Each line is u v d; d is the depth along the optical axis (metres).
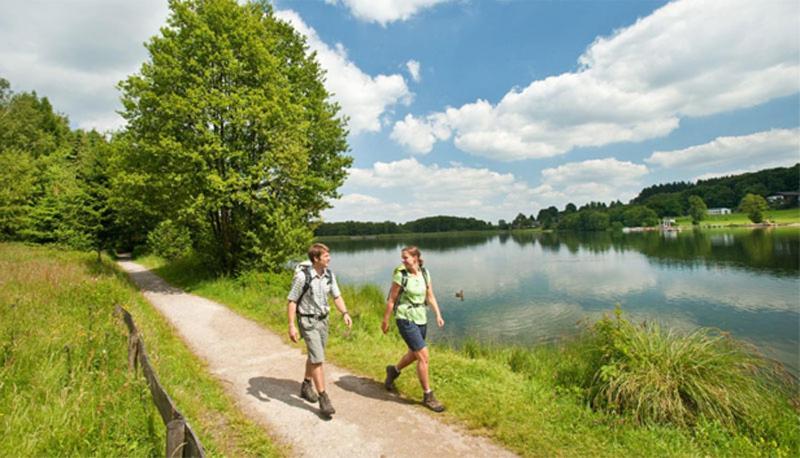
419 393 5.22
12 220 26.95
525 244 75.25
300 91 21.03
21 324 6.04
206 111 15.88
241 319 9.99
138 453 3.38
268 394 5.23
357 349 7.22
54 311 7.23
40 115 45.16
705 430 4.34
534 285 24.75
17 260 15.40
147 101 15.80
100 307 8.15
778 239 52.84
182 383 5.20
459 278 28.72
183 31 16.42
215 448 3.78
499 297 20.92
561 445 3.97
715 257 36.47
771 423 4.49
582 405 4.94
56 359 4.98
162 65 15.97
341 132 22.09
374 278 28.12
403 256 4.92
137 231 33.97
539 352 8.21
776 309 16.92
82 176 23.39
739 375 4.95
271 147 16.97
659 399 4.56
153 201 16.97
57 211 27.59
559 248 59.84
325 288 4.74
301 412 4.68
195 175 15.66
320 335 4.67
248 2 18.67
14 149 33.00
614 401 4.73
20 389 4.20
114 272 16.91
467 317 16.38
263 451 3.82
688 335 5.45
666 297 20.00
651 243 59.44
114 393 4.08
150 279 19.36
